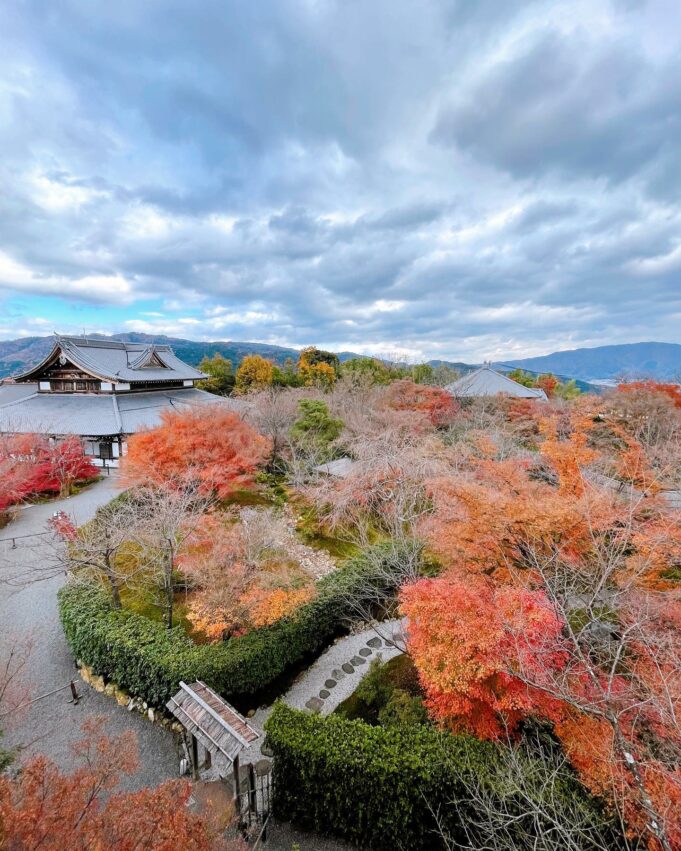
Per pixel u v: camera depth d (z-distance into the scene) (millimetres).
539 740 6812
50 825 3984
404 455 14375
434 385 37719
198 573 10281
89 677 9812
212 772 7805
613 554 8719
